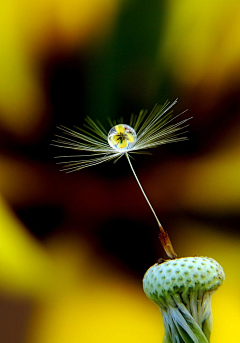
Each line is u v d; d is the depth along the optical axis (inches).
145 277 4.5
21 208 7.2
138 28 7.2
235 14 7.1
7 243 6.7
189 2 7.1
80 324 6.4
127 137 4.9
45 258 6.9
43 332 6.3
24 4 7.1
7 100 7.2
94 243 7.2
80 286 6.8
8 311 6.3
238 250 7.0
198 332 4.4
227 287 6.6
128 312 6.6
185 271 4.4
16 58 7.2
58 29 7.2
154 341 6.4
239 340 6.2
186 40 7.2
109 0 7.2
